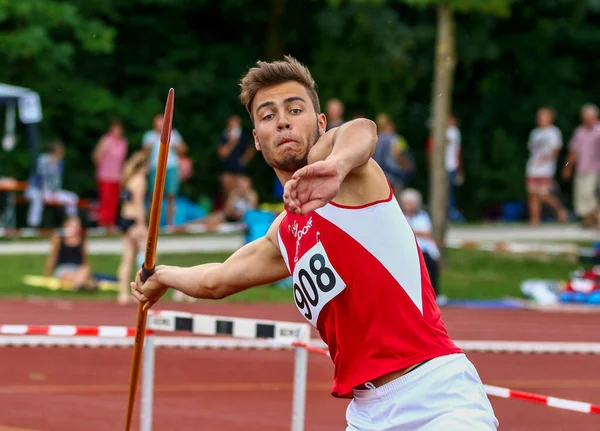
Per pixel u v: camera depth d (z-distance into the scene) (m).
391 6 52.00
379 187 7.00
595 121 39.72
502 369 18.14
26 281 28.48
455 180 42.72
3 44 43.12
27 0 42.88
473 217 53.88
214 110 52.97
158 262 32.69
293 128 7.00
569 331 23.19
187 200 48.41
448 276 31.53
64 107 48.66
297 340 10.27
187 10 53.12
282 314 24.03
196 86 51.72
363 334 7.08
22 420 13.39
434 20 51.22
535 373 17.88
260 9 54.41
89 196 49.38
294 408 10.39
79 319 22.16
